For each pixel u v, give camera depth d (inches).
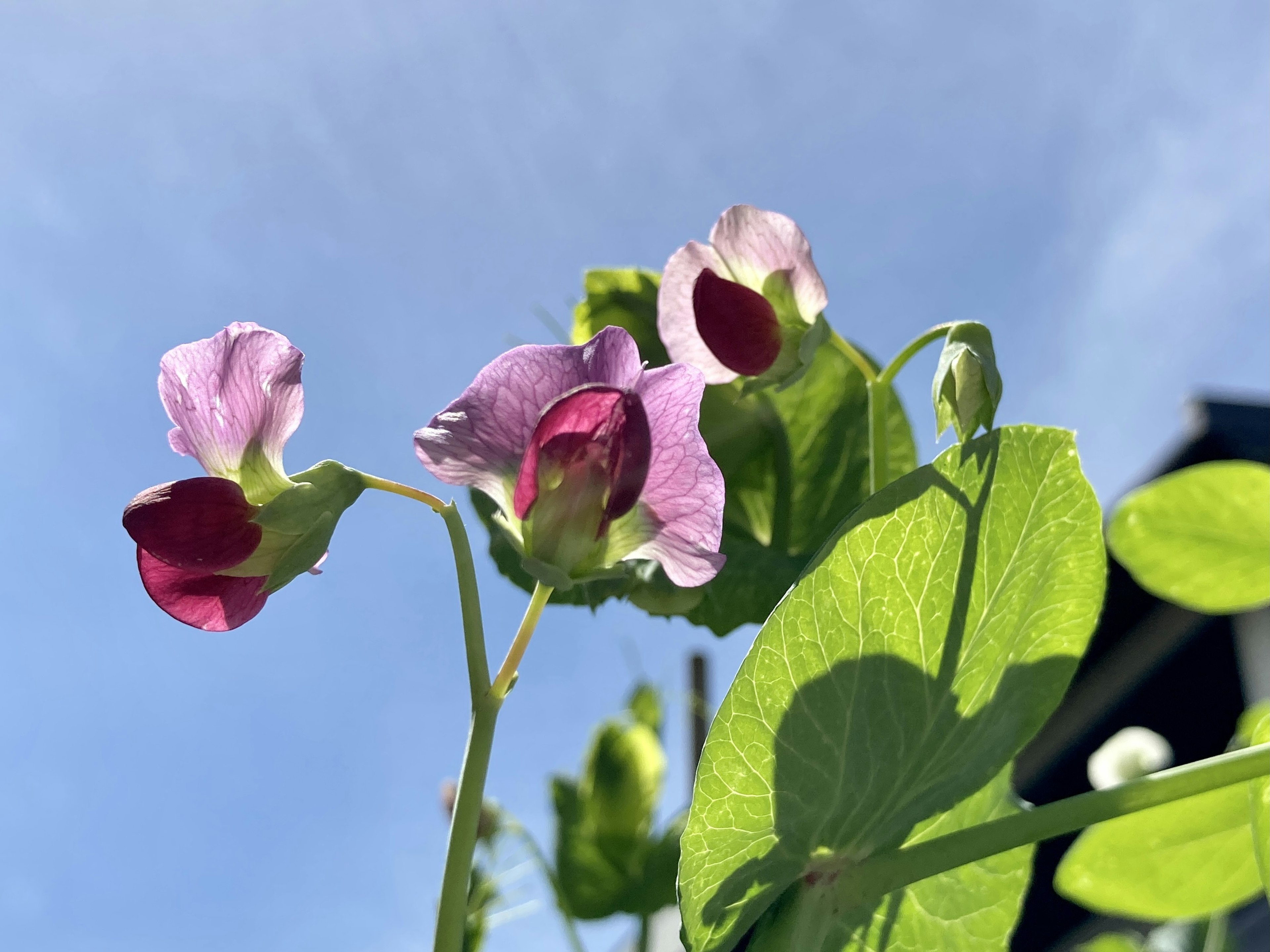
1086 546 4.9
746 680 4.4
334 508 4.3
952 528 4.6
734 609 6.8
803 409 7.7
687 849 4.4
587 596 6.4
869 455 7.8
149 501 4.2
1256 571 6.6
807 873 4.6
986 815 5.6
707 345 5.9
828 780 4.5
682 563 4.1
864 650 4.5
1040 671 5.1
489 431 4.0
